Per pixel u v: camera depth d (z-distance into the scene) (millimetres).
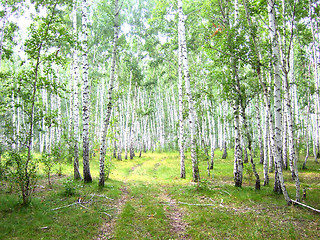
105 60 24406
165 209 7504
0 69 21016
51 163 9734
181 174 13461
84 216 6395
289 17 12234
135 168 19359
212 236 5336
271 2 7648
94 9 22125
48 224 5719
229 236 5297
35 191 8656
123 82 27969
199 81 18453
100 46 24188
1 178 6637
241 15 10422
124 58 25094
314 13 11508
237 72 10000
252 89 10094
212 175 14016
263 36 12445
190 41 18469
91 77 23094
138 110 33438
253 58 8078
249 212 6816
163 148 39125
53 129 18797
